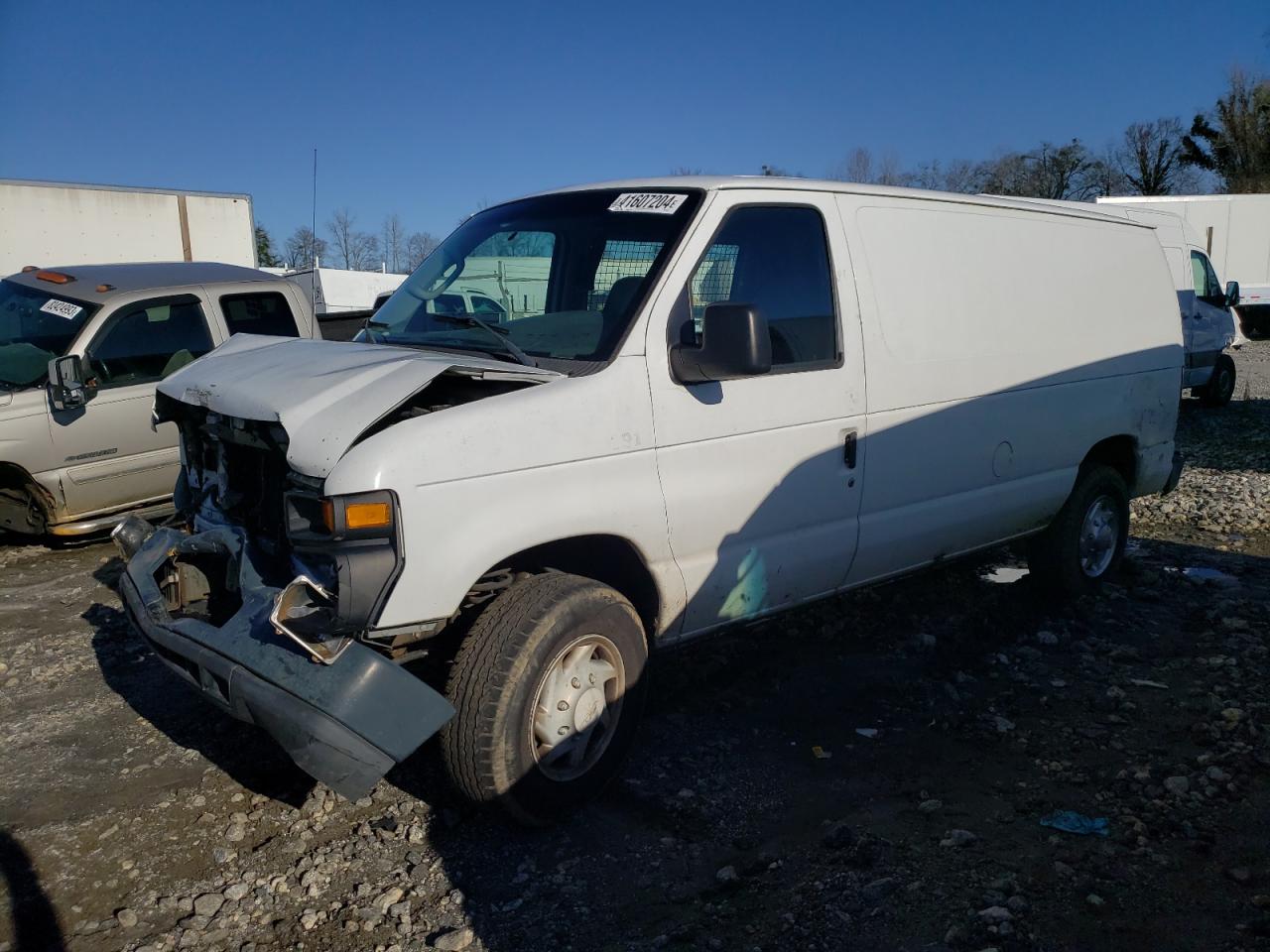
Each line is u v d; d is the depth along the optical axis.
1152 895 3.16
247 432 3.54
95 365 7.37
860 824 3.65
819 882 3.28
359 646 3.10
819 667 5.08
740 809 3.76
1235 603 5.96
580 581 3.55
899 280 4.64
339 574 3.02
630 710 3.74
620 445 3.60
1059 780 3.95
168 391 4.07
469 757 3.34
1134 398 6.07
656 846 3.52
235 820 3.70
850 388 4.37
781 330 4.16
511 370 3.47
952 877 3.28
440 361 3.43
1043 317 5.39
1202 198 24.58
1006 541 5.49
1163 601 6.15
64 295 7.71
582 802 3.64
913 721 4.52
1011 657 5.23
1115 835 3.52
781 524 4.19
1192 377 15.30
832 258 4.38
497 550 3.29
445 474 3.16
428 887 3.30
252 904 3.22
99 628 5.83
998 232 5.20
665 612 3.89
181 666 3.53
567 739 3.53
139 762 4.18
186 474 4.35
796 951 2.94
